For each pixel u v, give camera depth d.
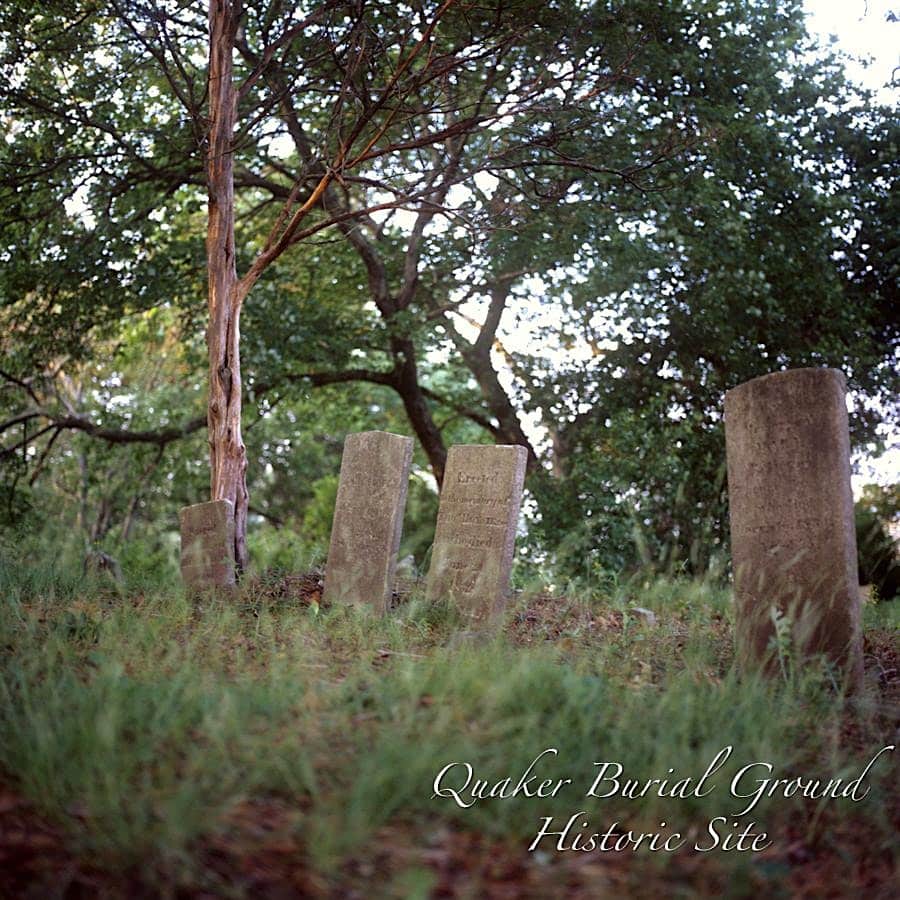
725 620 9.05
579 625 8.18
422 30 10.80
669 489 14.39
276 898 3.08
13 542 12.16
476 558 8.63
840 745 5.12
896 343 16.36
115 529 23.25
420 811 3.76
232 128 11.41
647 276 14.68
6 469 17.11
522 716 4.48
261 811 3.56
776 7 15.33
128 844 3.13
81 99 13.98
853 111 15.99
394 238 16.48
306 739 4.09
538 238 14.05
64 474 22.78
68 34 13.24
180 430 17.12
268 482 26.42
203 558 10.32
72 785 3.49
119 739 3.91
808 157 15.39
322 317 16.05
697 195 13.66
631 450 14.41
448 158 14.47
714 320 14.53
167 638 6.14
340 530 9.30
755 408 6.86
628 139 13.38
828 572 6.49
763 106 14.69
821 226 14.84
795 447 6.68
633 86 13.56
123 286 15.08
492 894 3.31
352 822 3.32
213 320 11.17
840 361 14.80
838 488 6.52
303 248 17.00
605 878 3.56
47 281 14.84
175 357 22.50
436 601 8.76
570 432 15.83
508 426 17.59
